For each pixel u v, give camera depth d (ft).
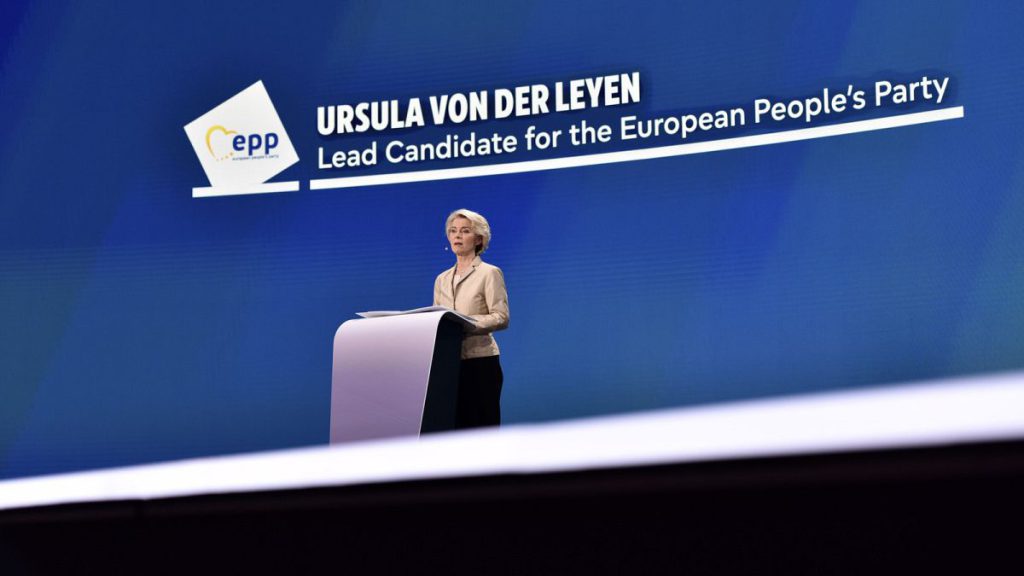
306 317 32.24
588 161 30.81
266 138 32.86
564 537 2.41
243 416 32.17
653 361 29.94
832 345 28.40
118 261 33.01
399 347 15.67
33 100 33.60
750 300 29.22
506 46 31.65
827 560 2.08
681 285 29.84
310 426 31.86
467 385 19.58
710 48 30.04
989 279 27.14
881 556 2.02
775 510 2.12
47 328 33.06
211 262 32.76
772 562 2.12
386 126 32.30
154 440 32.45
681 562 2.27
